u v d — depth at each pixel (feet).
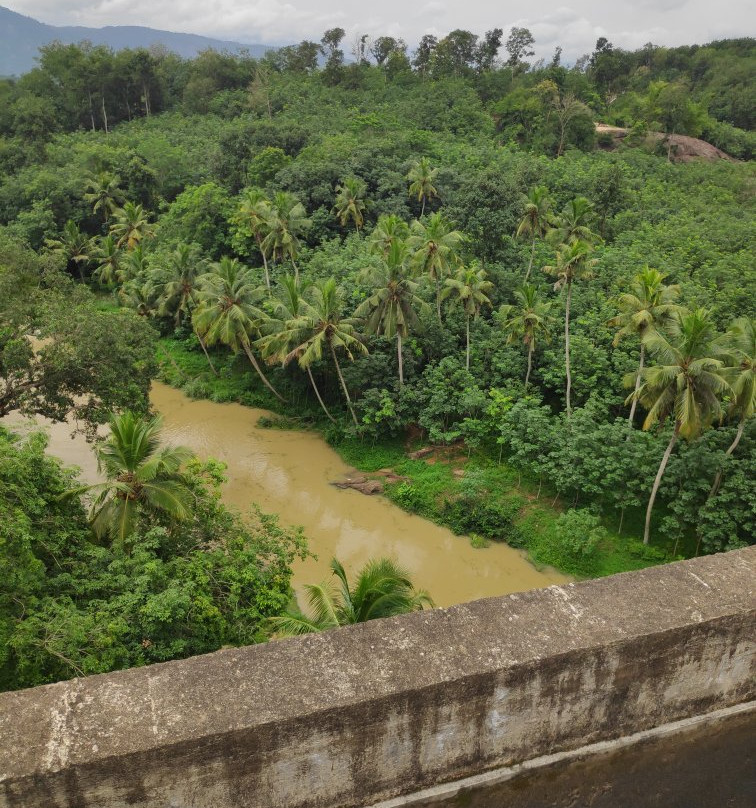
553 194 156.46
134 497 49.21
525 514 79.56
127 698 13.07
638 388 71.51
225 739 12.42
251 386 114.11
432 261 94.27
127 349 67.82
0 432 53.52
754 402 63.77
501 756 14.78
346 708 12.92
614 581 16.33
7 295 67.41
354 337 93.91
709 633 15.15
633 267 116.78
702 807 14.05
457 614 15.23
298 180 145.59
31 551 39.55
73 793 11.99
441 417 94.07
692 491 69.36
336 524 80.28
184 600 37.73
